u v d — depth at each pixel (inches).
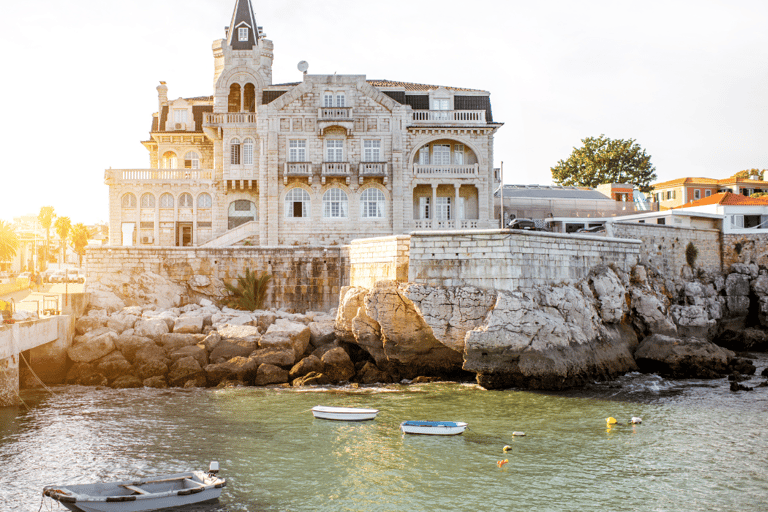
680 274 2279.8
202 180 2368.4
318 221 2253.9
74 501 721.0
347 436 1047.0
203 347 1517.0
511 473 884.0
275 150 2228.1
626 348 1557.6
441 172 2310.5
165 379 1438.2
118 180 2353.6
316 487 842.2
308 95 2257.6
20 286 2293.3
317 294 1895.9
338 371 1481.3
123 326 1603.1
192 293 1914.4
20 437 1035.9
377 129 2271.2
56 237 4571.9
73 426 1098.7
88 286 1846.7
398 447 992.2
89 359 1475.1
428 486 842.8
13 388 1239.5
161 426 1102.4
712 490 820.0
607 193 3132.4
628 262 1771.7
